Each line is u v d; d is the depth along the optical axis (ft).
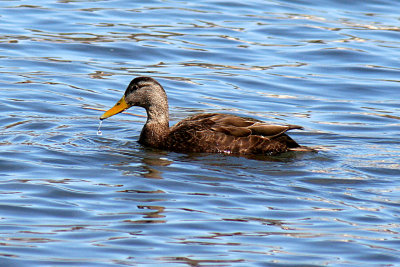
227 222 37.45
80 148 48.88
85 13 80.28
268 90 64.59
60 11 80.28
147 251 33.91
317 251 34.55
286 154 49.08
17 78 63.72
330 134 54.60
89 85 63.57
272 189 42.37
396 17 82.38
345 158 48.62
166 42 73.26
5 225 36.09
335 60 71.20
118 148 49.55
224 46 73.10
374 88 65.57
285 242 35.45
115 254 33.53
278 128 49.14
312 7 85.15
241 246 34.78
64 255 33.30
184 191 41.45
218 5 84.69
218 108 59.98
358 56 71.92
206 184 42.68
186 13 81.66
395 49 73.87
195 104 60.64
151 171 44.62
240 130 49.19
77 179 42.78
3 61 67.15
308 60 71.15
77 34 74.13
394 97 63.98
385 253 34.47
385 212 39.40
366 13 83.61
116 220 37.19
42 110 57.36
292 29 77.92
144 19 79.25
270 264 33.09
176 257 33.42
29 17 78.02
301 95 63.72
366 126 56.80
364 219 38.42
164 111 50.80
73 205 38.88
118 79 65.05
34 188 40.96
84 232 35.70
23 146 48.52
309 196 41.47
